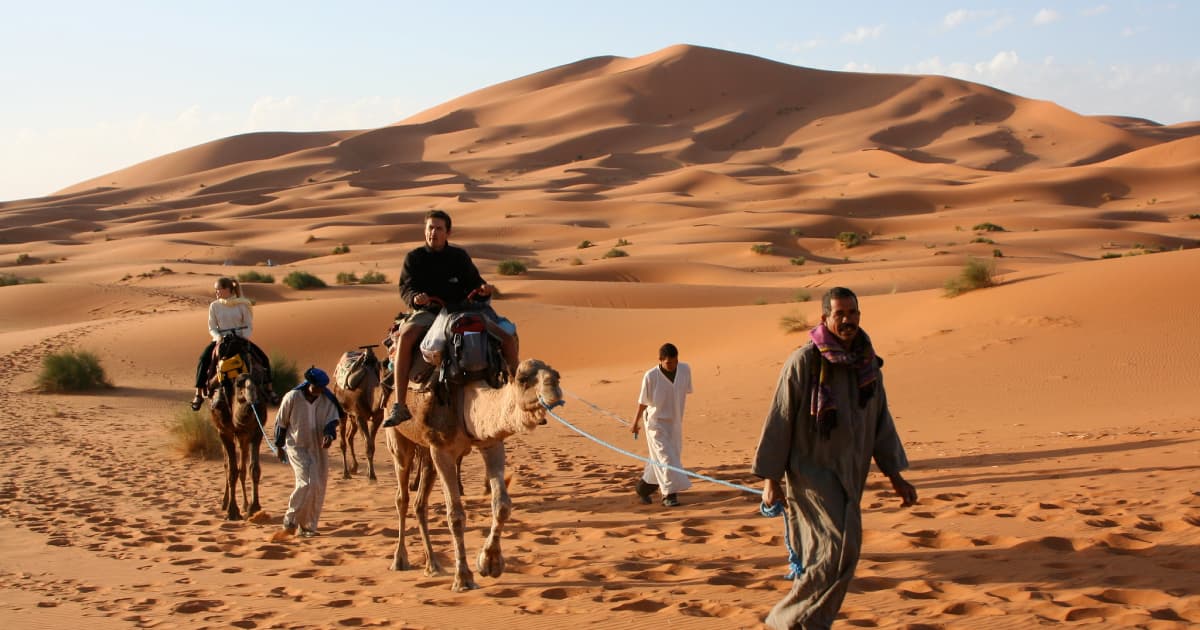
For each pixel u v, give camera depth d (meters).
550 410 6.85
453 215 137.88
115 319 41.31
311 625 7.19
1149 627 5.75
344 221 128.88
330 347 36.16
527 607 7.30
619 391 26.64
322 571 9.23
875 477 12.48
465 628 6.86
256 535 11.30
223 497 13.18
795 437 5.60
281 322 37.88
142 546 10.91
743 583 7.48
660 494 12.31
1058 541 7.88
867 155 195.75
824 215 118.50
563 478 14.65
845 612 6.45
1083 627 5.85
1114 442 14.03
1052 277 30.03
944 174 166.38
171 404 27.28
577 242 106.56
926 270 65.88
